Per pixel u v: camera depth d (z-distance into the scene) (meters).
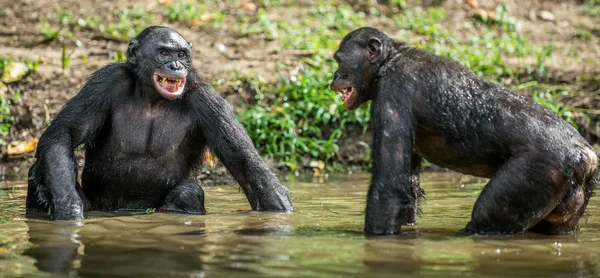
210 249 10.58
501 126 12.04
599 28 30.28
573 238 11.79
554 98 23.02
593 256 10.47
